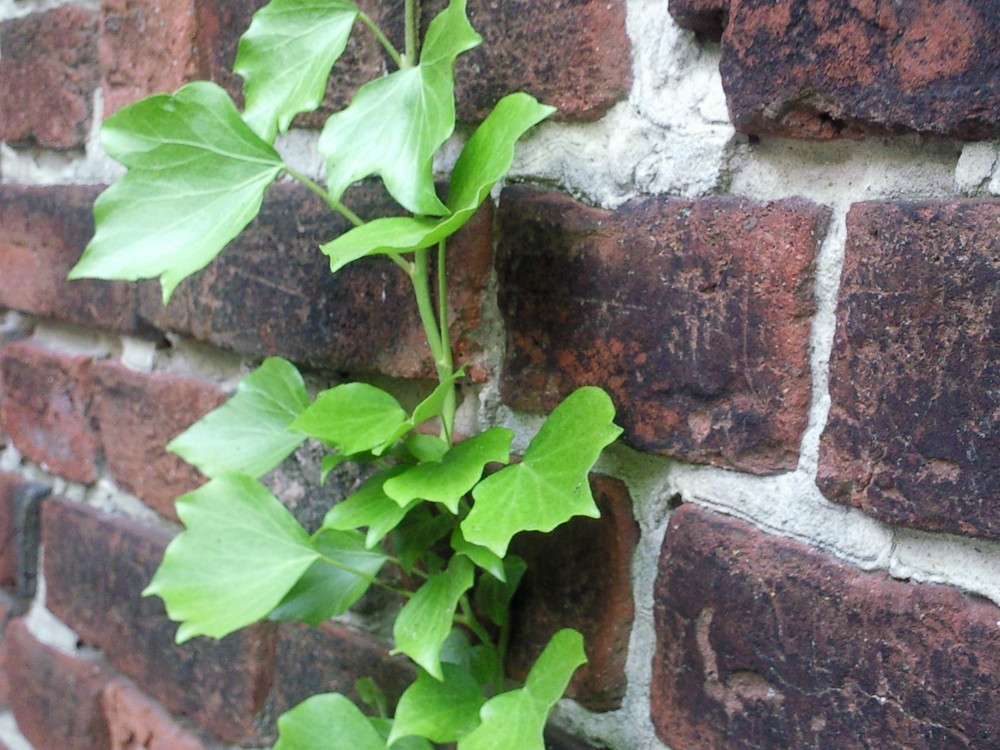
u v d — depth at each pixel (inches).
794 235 12.0
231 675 18.4
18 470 23.2
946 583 11.5
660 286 12.9
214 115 13.6
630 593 14.0
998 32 10.5
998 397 10.8
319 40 13.5
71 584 21.4
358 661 16.7
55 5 19.8
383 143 13.0
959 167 11.1
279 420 15.1
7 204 21.4
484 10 14.0
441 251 13.4
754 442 12.6
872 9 11.1
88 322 19.9
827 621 12.1
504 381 14.5
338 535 14.8
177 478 18.8
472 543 12.7
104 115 18.9
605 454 14.1
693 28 12.6
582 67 13.3
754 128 12.1
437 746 15.9
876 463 11.6
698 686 13.3
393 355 15.3
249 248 16.8
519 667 15.1
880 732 11.8
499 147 12.4
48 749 22.6
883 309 11.4
